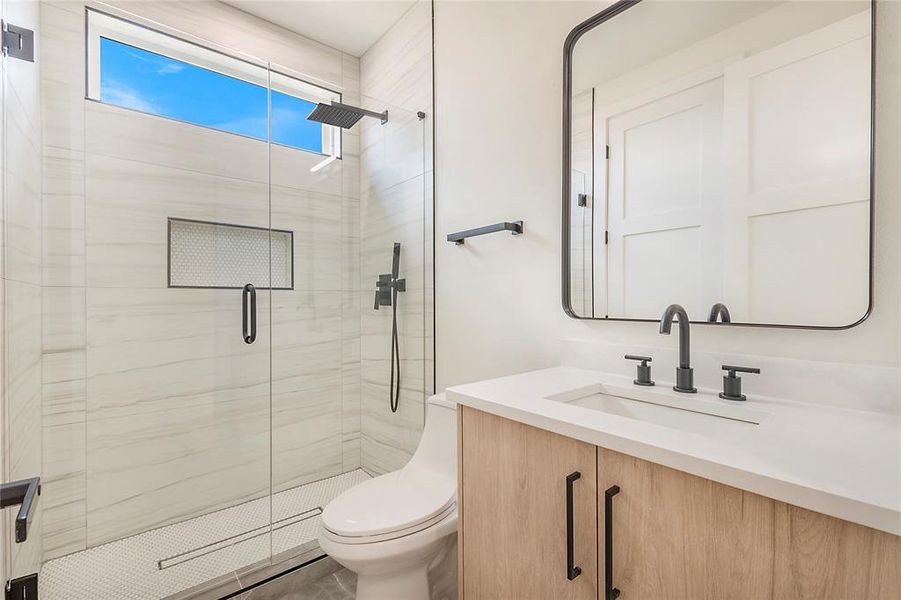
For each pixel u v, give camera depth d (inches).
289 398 88.5
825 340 37.4
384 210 91.6
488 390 44.8
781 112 39.5
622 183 51.7
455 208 76.1
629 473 30.0
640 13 50.2
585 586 32.9
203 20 84.5
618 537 30.7
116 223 71.3
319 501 85.0
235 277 82.1
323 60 100.5
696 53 45.4
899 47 33.8
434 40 82.0
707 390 43.7
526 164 63.6
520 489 38.2
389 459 91.0
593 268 54.6
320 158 92.0
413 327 85.2
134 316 72.8
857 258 35.5
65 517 67.3
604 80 53.4
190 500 77.2
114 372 71.1
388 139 90.7
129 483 72.2
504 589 39.9
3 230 47.6
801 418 33.9
